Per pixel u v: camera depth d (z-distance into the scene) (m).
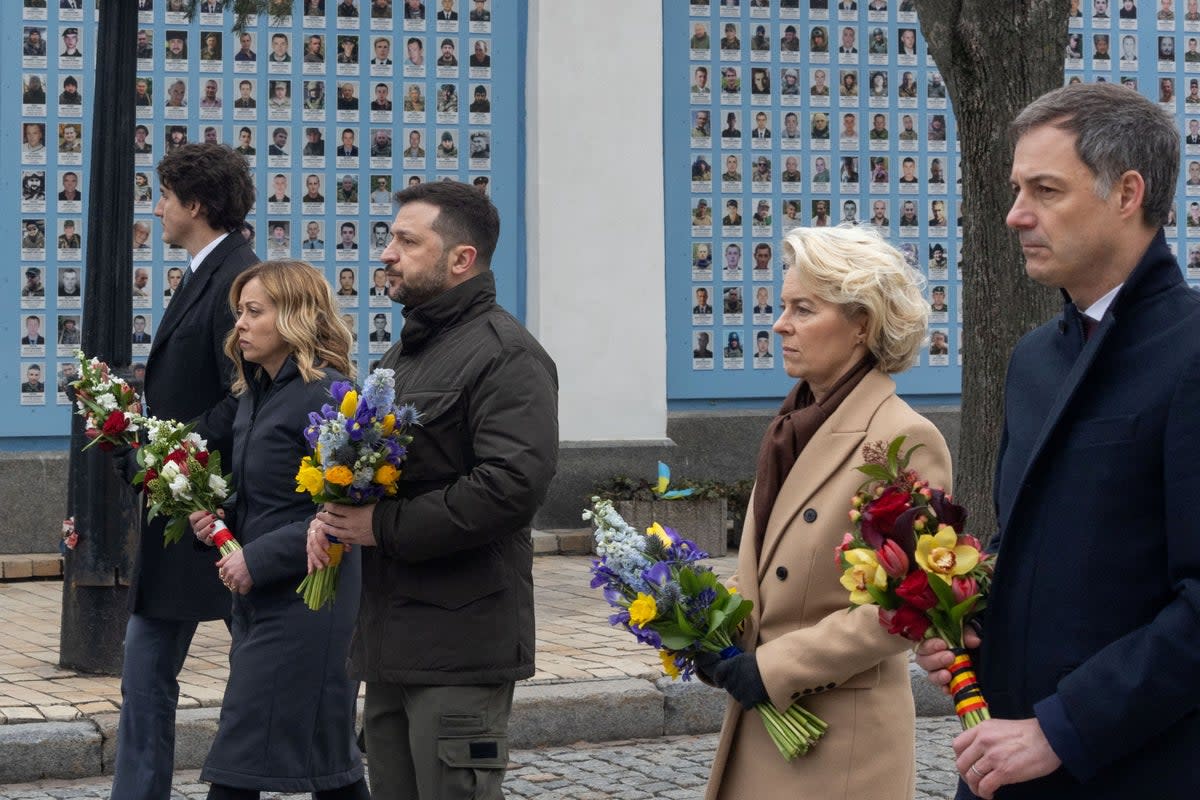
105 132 9.80
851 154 15.99
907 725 4.12
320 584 5.21
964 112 11.36
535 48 14.95
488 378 4.95
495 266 15.23
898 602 3.40
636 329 15.22
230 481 6.10
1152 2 16.62
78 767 8.11
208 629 10.98
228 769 5.67
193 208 7.21
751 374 15.88
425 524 4.82
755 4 15.72
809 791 4.03
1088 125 3.21
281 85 14.57
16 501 13.92
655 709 9.05
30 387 14.02
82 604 9.56
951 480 4.07
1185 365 3.10
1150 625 3.05
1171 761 3.13
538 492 4.89
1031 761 3.07
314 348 5.97
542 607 11.89
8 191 13.94
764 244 15.84
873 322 4.09
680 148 15.62
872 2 15.98
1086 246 3.22
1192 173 16.78
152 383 7.17
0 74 13.89
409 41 14.88
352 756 5.86
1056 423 3.23
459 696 4.90
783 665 3.95
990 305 11.40
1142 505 3.15
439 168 15.01
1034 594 3.25
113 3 9.79
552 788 7.91
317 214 14.71
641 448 15.23
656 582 4.06
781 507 4.16
